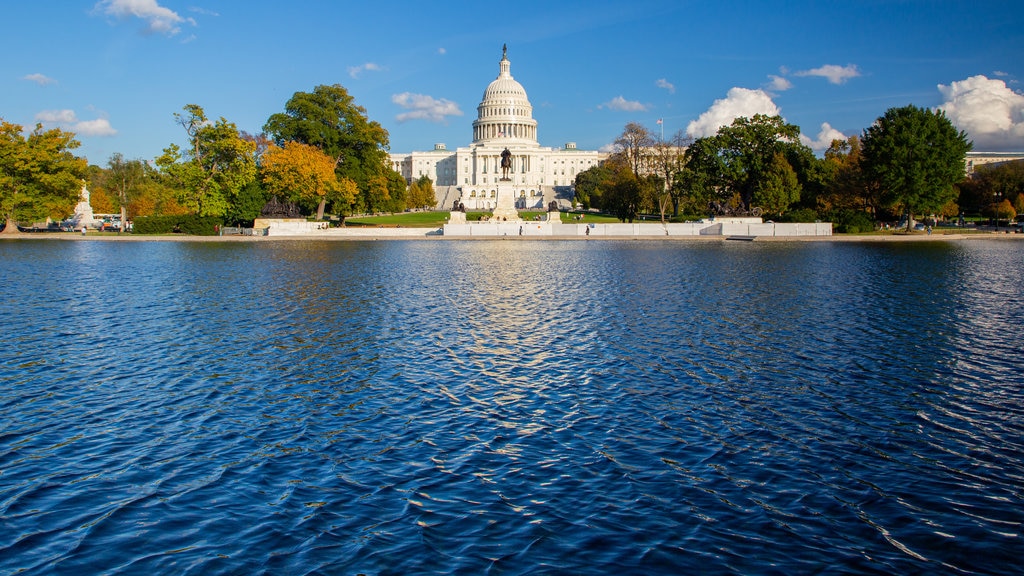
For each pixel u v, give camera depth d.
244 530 13.86
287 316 35.47
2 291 44.97
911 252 80.25
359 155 126.94
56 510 14.70
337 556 12.93
